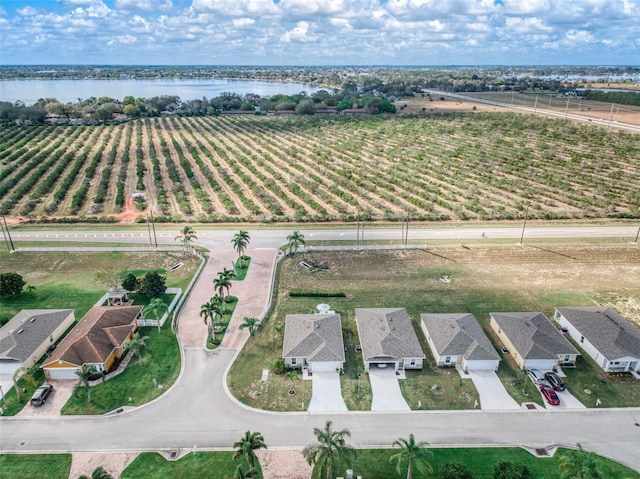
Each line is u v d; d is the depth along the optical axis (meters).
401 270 87.00
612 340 61.97
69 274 85.25
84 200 125.94
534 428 51.31
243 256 91.69
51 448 48.78
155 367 60.91
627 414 53.31
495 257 92.12
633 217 113.25
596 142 186.75
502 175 147.00
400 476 45.44
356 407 54.34
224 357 62.94
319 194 129.00
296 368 60.78
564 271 86.31
